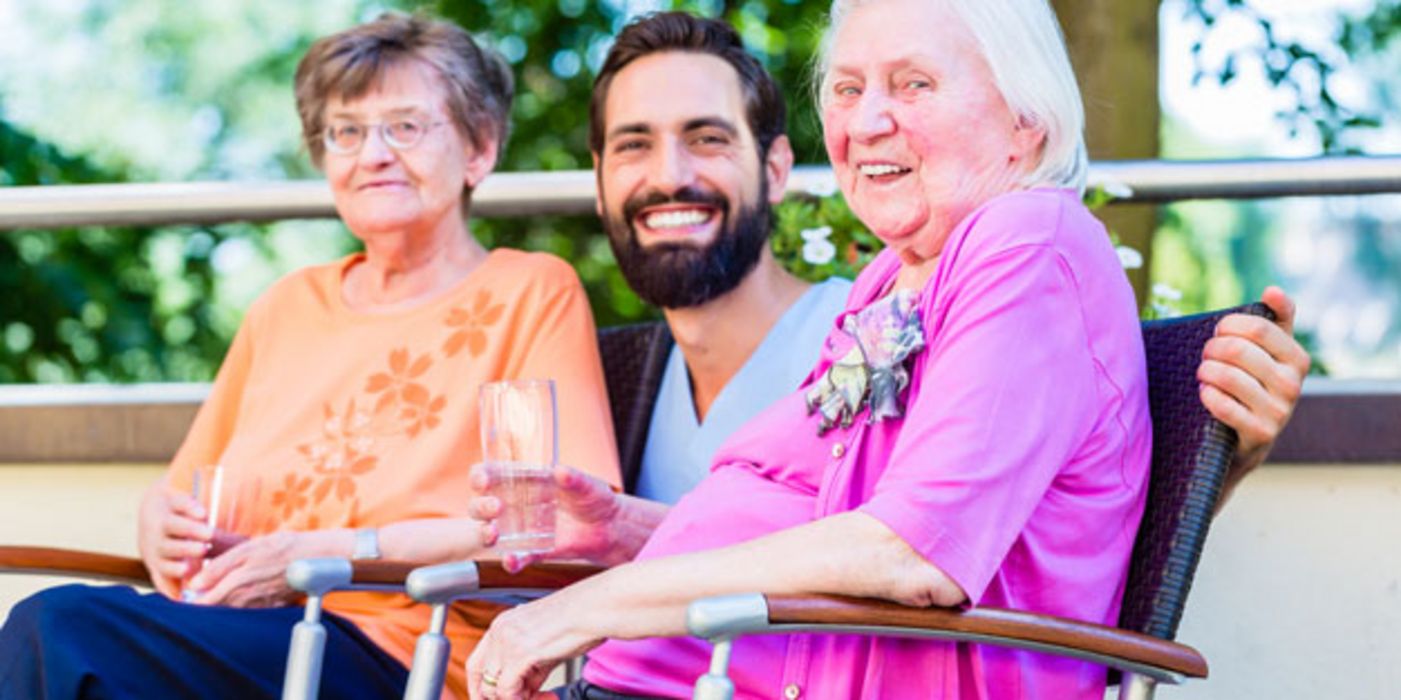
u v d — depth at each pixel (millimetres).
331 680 3354
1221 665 3816
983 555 2514
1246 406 2744
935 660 2631
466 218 3949
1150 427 2777
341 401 3789
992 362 2586
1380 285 13180
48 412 4297
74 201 4359
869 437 2773
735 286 3672
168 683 3154
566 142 10445
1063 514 2662
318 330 3904
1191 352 2795
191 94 12852
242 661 3230
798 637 2709
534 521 3021
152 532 3766
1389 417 3760
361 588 3059
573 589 2656
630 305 9750
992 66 2832
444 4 10656
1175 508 2721
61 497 4320
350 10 12969
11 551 3367
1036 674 2666
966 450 2535
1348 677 3783
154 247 10766
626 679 2863
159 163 12711
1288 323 2803
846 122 2930
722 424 3664
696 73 3648
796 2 9938
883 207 2900
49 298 10297
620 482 3600
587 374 3711
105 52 12758
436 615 2930
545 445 3049
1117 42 6043
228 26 12906
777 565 2545
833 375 2820
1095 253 2717
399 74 3844
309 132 3916
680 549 2889
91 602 3119
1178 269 12164
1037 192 2760
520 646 2645
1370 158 3949
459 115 3877
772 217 3820
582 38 10539
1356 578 3785
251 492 3672
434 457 3672
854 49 2904
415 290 3879
